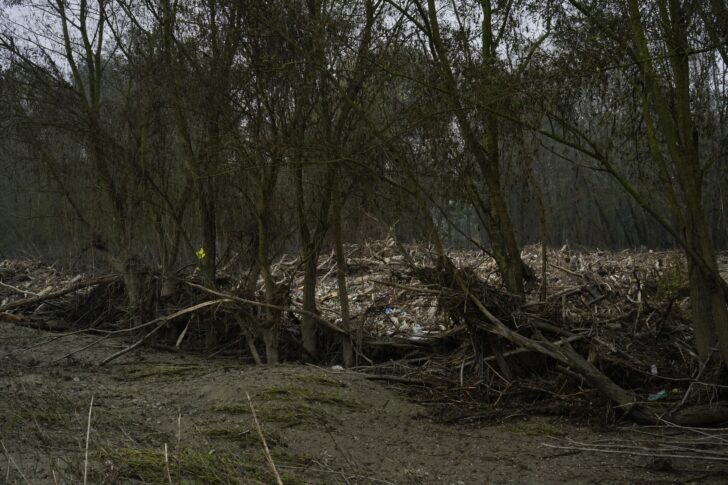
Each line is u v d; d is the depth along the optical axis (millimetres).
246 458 5844
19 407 6770
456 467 6352
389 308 11711
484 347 8922
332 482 5598
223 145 9648
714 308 8047
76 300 13250
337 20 9039
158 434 6328
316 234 9984
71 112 11672
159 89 10750
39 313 13461
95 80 12227
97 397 7855
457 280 8773
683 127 8141
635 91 8484
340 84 9383
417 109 8617
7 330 12117
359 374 9117
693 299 8398
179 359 10562
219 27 9695
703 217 8164
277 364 9539
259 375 8617
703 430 7258
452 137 8586
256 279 10688
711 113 8523
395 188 9203
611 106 8430
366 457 6457
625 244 24422
